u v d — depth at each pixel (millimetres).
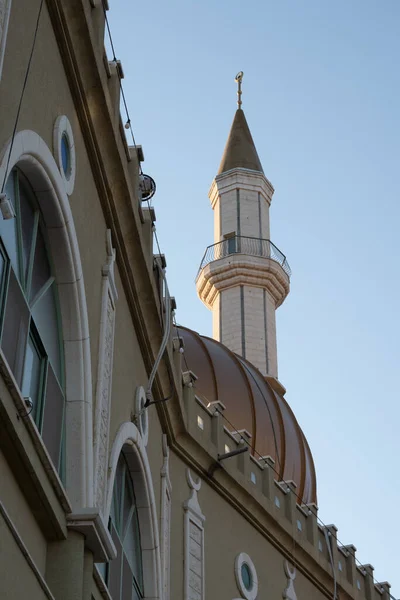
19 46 16625
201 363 46406
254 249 57344
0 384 14875
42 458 16453
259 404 46719
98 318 21547
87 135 21297
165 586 27000
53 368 19109
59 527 17422
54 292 19297
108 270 22250
